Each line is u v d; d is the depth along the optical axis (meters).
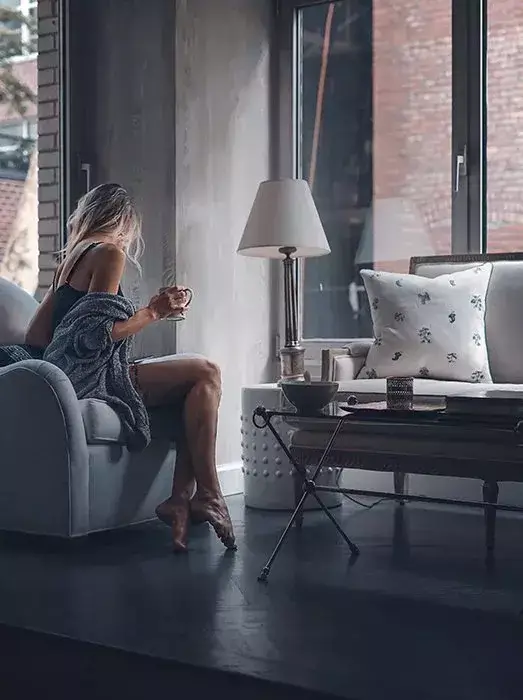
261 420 3.95
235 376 4.50
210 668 1.99
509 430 2.86
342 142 4.66
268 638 2.20
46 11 4.24
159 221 4.17
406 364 3.81
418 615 2.40
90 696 2.17
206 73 4.30
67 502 3.18
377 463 3.09
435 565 2.95
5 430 3.30
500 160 4.23
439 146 4.38
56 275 3.52
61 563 2.98
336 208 4.69
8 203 4.14
